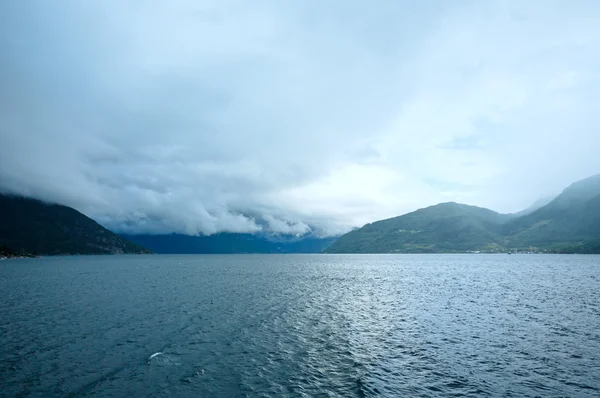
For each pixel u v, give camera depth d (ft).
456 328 156.25
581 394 86.63
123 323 162.40
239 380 96.37
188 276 441.68
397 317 180.86
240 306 211.41
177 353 119.44
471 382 94.68
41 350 120.88
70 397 85.15
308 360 112.98
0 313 184.85
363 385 92.84
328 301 234.38
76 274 460.55
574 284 328.29
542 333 145.89
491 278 404.16
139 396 86.07
